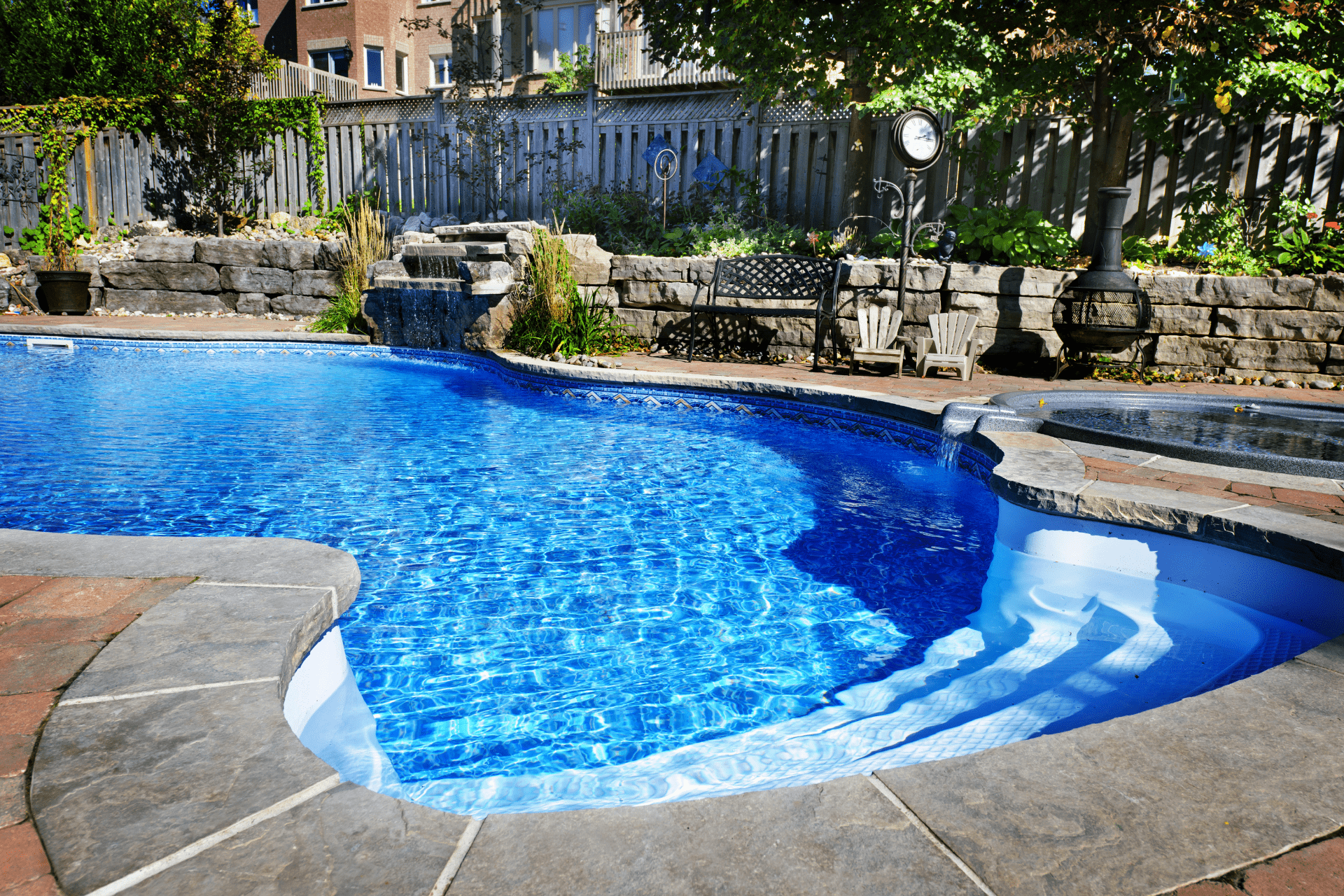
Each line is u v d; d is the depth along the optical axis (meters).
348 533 3.25
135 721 1.32
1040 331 7.20
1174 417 4.82
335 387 6.86
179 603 1.79
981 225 7.83
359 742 1.82
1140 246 7.92
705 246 9.09
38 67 14.84
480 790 1.64
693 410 6.16
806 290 7.48
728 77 10.57
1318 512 2.76
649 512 3.65
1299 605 2.39
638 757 1.78
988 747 1.79
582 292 8.22
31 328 8.76
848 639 2.44
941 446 4.55
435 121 12.27
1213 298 6.86
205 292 11.10
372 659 2.23
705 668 2.23
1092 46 7.92
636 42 15.12
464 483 4.03
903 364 7.26
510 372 7.30
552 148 11.77
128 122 12.09
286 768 1.21
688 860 1.04
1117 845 1.09
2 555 2.07
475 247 8.15
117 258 11.08
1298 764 1.30
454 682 2.12
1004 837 1.10
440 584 2.78
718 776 1.70
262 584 1.90
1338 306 6.52
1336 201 7.59
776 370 7.01
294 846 1.04
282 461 4.38
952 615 2.63
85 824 1.08
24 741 1.26
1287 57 7.31
